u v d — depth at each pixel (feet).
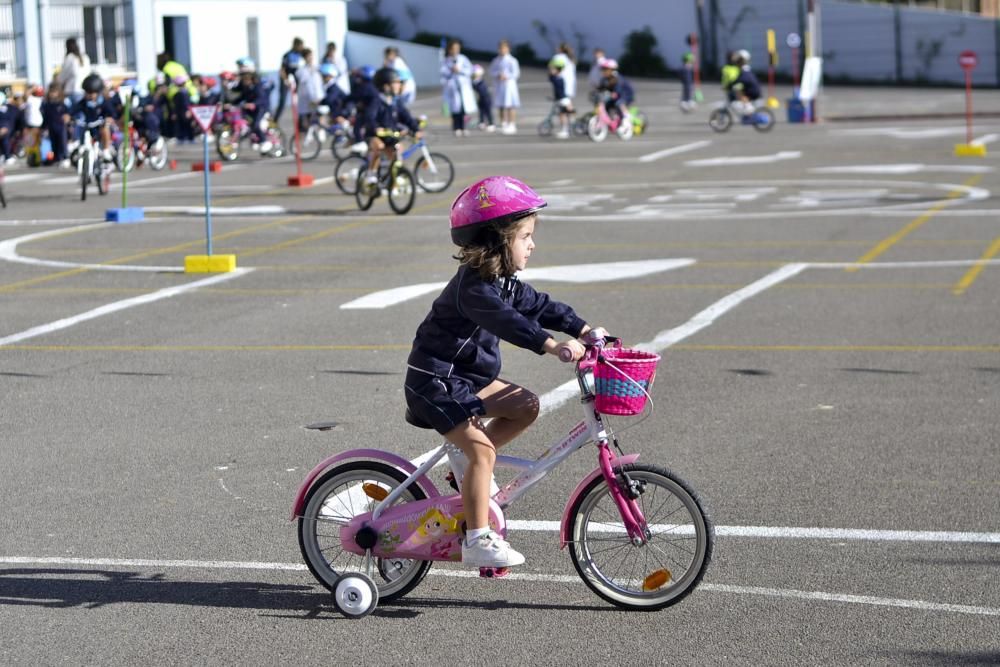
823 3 207.72
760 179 88.43
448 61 129.70
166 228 69.67
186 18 164.04
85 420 31.86
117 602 20.52
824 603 19.95
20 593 20.89
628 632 19.06
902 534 22.89
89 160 84.17
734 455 27.91
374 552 19.89
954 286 48.49
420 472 19.84
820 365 36.42
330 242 63.46
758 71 211.00
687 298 47.19
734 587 20.63
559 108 127.13
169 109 122.93
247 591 20.93
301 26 179.73
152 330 43.19
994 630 18.83
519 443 29.01
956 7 212.64
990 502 24.50
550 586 20.93
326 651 18.60
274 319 44.65
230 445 29.48
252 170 102.32
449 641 18.88
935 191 79.05
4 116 110.32
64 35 137.49
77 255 60.70
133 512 24.88
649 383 18.95
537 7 221.05
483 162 102.37
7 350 40.37
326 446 29.25
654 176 91.66
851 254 56.65
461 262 18.60
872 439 28.94
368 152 75.00
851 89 197.98
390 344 40.27
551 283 50.88
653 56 214.69
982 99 170.91
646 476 19.51
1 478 27.17
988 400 32.17
